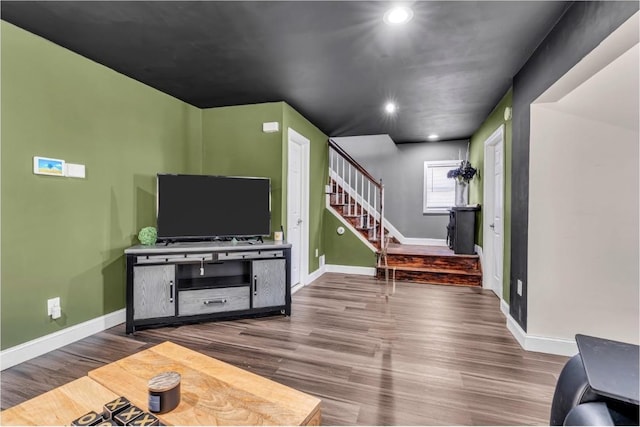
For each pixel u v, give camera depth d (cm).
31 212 229
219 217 328
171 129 354
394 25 213
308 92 341
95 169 274
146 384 131
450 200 604
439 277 461
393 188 631
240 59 266
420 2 188
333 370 217
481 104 376
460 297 392
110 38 234
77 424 100
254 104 378
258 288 317
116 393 124
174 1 189
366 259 519
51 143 240
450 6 191
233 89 334
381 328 291
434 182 612
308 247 454
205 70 288
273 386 131
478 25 212
